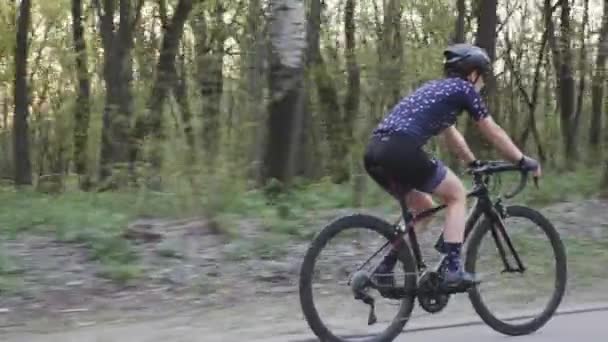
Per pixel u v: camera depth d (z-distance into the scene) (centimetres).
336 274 559
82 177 1535
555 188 1216
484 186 577
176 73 1216
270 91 1061
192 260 781
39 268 736
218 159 939
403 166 521
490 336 591
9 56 2956
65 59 2533
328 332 543
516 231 604
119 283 717
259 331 598
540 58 2509
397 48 1596
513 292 601
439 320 636
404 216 549
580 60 1761
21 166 2492
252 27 1241
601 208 1137
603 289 775
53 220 897
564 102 2208
